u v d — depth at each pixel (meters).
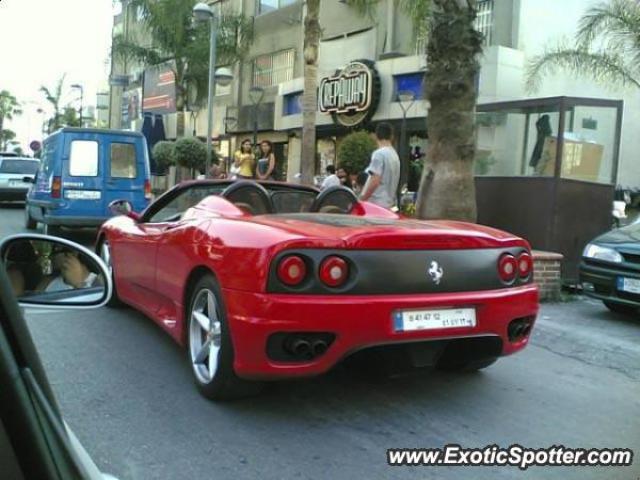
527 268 4.08
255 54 24.31
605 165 8.93
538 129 8.76
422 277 3.58
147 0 23.88
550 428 3.75
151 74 28.61
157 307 4.96
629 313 7.02
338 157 13.61
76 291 1.99
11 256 1.87
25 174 19.84
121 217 6.18
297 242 3.37
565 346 5.52
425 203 7.60
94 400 3.90
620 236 7.02
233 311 3.49
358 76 16.56
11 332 1.22
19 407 1.17
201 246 3.91
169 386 4.17
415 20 12.78
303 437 3.47
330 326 3.35
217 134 25.48
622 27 13.16
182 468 3.09
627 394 4.41
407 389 4.29
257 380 3.55
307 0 13.18
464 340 3.91
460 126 7.41
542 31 14.66
